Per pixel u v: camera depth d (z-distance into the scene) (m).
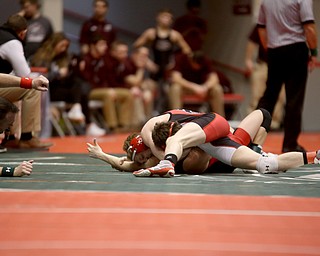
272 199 7.16
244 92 25.50
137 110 22.84
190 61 21.73
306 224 5.99
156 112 23.36
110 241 5.32
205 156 9.16
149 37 23.16
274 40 13.15
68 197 7.14
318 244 5.30
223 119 9.08
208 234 5.59
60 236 5.47
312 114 24.84
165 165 8.60
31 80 9.92
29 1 18.47
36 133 14.38
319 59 24.67
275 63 13.21
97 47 21.22
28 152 13.35
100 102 21.23
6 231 5.62
